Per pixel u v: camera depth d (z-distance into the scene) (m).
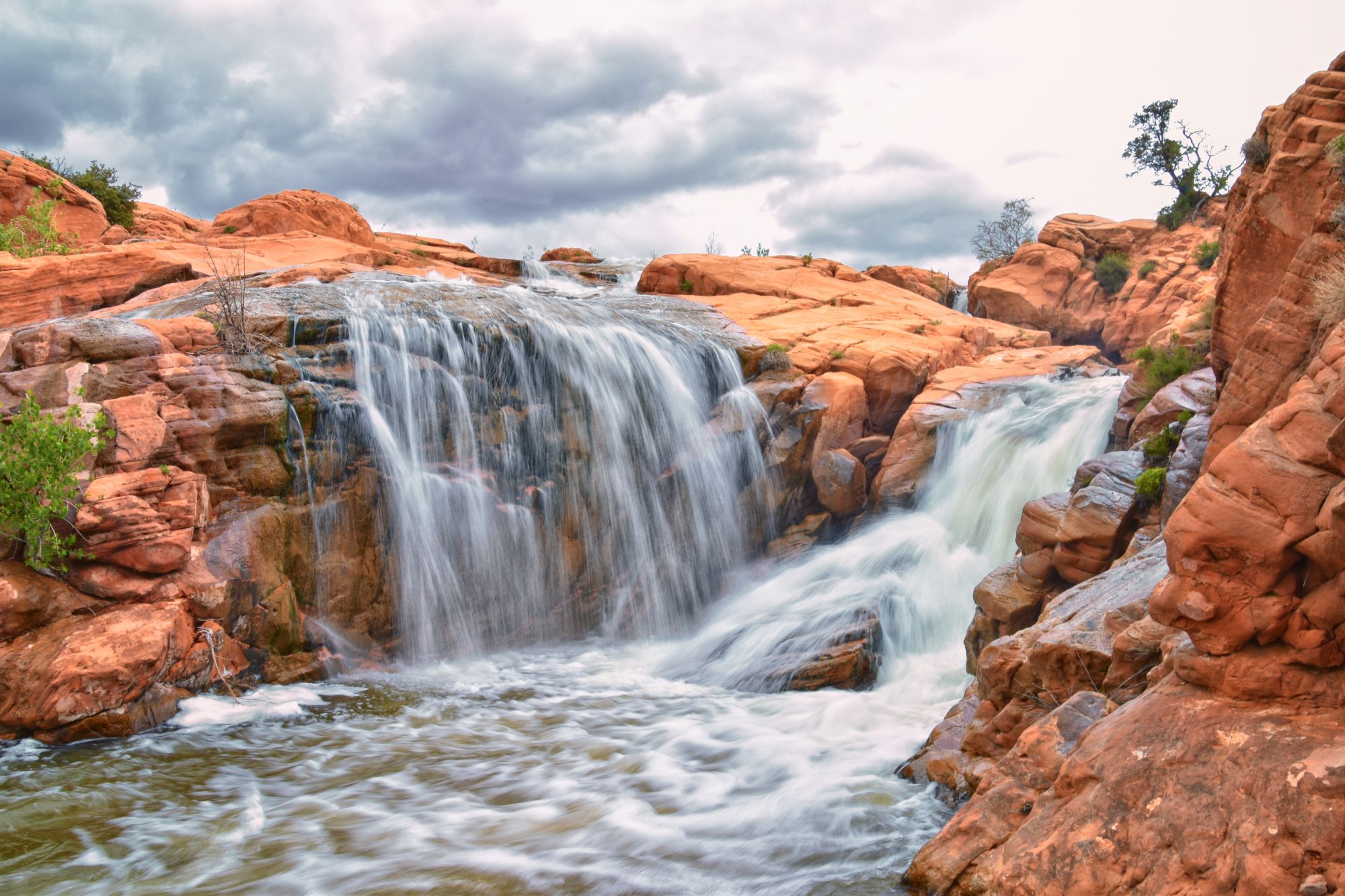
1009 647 7.93
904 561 14.90
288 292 15.12
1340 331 5.21
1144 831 4.73
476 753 9.43
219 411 11.66
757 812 7.72
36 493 9.93
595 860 6.96
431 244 32.72
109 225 31.73
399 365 13.80
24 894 6.57
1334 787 4.25
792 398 17.50
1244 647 5.11
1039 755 6.12
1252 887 4.23
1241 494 5.00
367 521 12.81
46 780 8.51
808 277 27.33
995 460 16.28
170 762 9.03
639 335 17.22
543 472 15.05
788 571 15.76
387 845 7.29
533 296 17.81
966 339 23.05
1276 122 9.10
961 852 5.86
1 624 9.66
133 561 10.45
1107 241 43.62
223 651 10.84
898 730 9.67
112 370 11.34
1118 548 10.23
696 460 16.34
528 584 14.50
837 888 6.25
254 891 6.59
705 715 10.69
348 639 12.45
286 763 9.09
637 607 15.37
